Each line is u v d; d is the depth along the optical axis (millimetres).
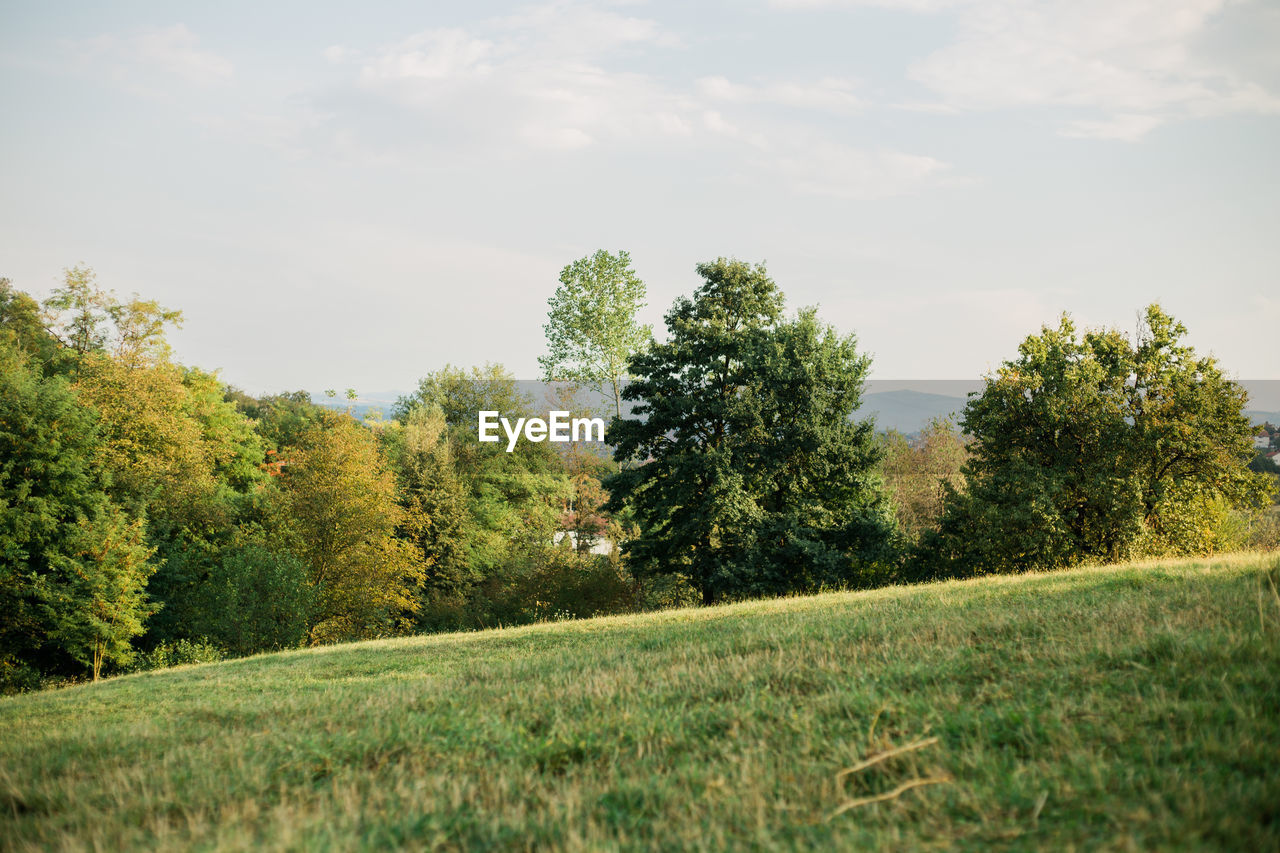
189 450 38281
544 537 53938
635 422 33344
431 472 50531
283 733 7613
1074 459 32188
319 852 4320
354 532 34625
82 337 41625
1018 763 4656
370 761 6551
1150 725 5062
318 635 33969
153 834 5055
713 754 5762
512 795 5371
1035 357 34094
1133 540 29125
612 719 6895
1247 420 31094
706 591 31703
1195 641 6574
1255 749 4309
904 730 5652
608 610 40000
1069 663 6785
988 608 10812
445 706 8344
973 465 34531
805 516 31266
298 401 85250
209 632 25359
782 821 4367
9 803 6066
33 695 13930
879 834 3930
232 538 36469
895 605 13211
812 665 8227
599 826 4609
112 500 32094
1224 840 3502
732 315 34156
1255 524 40406
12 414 28031
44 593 25156
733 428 31156
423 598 45969
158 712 10109
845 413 32375
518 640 15695
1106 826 3787
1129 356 33656
